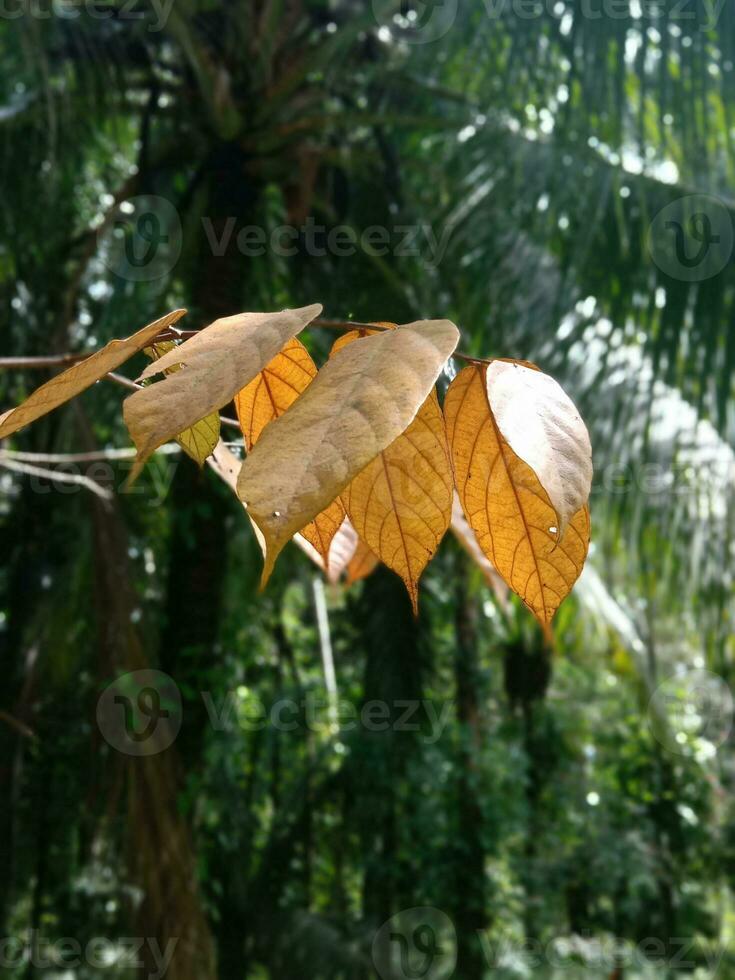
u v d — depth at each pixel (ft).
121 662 10.41
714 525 12.04
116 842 11.53
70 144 12.59
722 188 12.55
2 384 12.87
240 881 16.34
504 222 12.53
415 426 1.83
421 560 1.86
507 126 12.54
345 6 12.26
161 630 12.56
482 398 1.83
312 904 18.39
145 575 13.66
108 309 12.53
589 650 15.14
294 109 11.81
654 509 12.09
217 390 1.42
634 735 19.80
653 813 20.06
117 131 14.46
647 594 12.51
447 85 13.47
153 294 12.60
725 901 23.21
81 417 10.95
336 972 15.43
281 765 18.70
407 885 18.40
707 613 12.24
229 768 15.94
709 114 12.35
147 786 10.32
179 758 11.62
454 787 18.89
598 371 12.16
